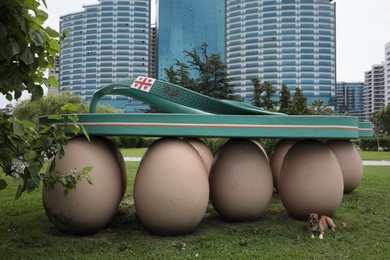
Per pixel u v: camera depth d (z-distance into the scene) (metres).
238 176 6.46
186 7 89.25
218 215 7.38
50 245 5.50
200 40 88.88
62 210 5.65
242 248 5.33
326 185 6.68
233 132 5.82
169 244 5.46
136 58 83.81
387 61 102.06
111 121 5.75
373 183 12.57
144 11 84.31
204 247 5.34
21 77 3.56
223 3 87.62
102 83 82.94
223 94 37.09
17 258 4.93
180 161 5.69
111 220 6.78
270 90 37.81
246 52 77.81
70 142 5.95
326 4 77.06
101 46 83.19
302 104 36.12
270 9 76.38
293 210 6.92
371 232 6.30
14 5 3.31
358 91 114.94
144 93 7.10
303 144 7.00
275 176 10.11
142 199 5.66
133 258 4.91
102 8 83.19
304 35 76.69
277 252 5.16
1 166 3.74
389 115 53.97
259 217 6.95
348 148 10.48
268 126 5.88
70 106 4.31
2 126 3.67
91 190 5.65
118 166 6.26
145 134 5.72
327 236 5.98
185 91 7.09
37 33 3.45
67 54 85.25
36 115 28.52
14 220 7.12
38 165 3.85
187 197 5.58
